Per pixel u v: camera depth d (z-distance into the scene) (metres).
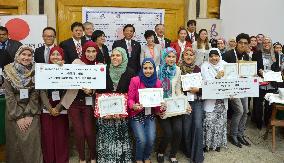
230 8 7.85
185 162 4.71
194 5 7.28
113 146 4.26
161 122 4.50
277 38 8.33
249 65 5.10
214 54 4.84
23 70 4.00
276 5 8.27
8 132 4.07
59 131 4.37
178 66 4.75
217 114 4.98
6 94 3.97
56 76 4.07
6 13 6.46
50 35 5.03
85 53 4.20
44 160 4.34
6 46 5.49
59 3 6.65
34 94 4.09
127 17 6.91
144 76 4.21
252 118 6.36
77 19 6.77
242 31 8.09
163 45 6.11
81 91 4.21
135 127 4.28
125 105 4.12
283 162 4.82
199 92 4.65
